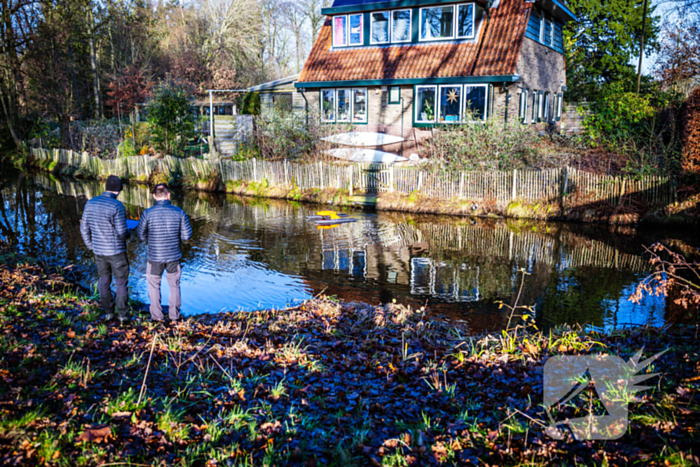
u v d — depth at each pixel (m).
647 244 12.12
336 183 19.27
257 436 3.82
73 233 13.66
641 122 20.59
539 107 24.11
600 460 3.30
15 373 4.45
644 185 14.35
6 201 19.36
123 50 44.69
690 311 7.65
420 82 21.03
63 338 5.73
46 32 33.88
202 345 5.89
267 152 22.70
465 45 21.11
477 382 4.94
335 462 3.51
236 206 18.52
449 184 17.08
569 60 32.25
